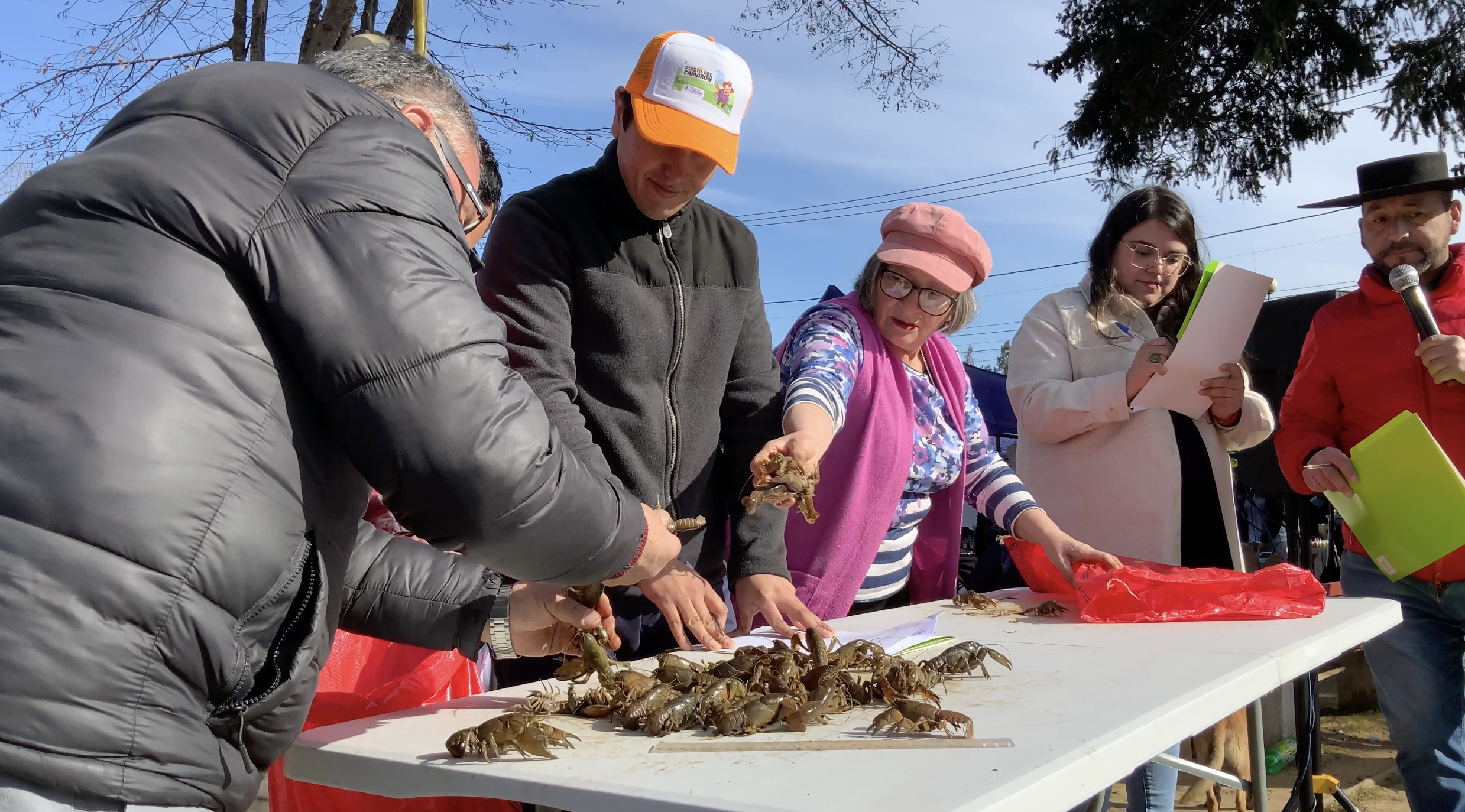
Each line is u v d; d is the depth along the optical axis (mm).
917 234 3057
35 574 1137
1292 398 3904
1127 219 3482
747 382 2814
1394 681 3572
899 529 3180
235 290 1304
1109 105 13406
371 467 1357
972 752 1377
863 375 3047
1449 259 3678
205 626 1231
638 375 2529
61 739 1132
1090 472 3480
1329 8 12445
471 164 1974
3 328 1235
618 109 2504
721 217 2795
